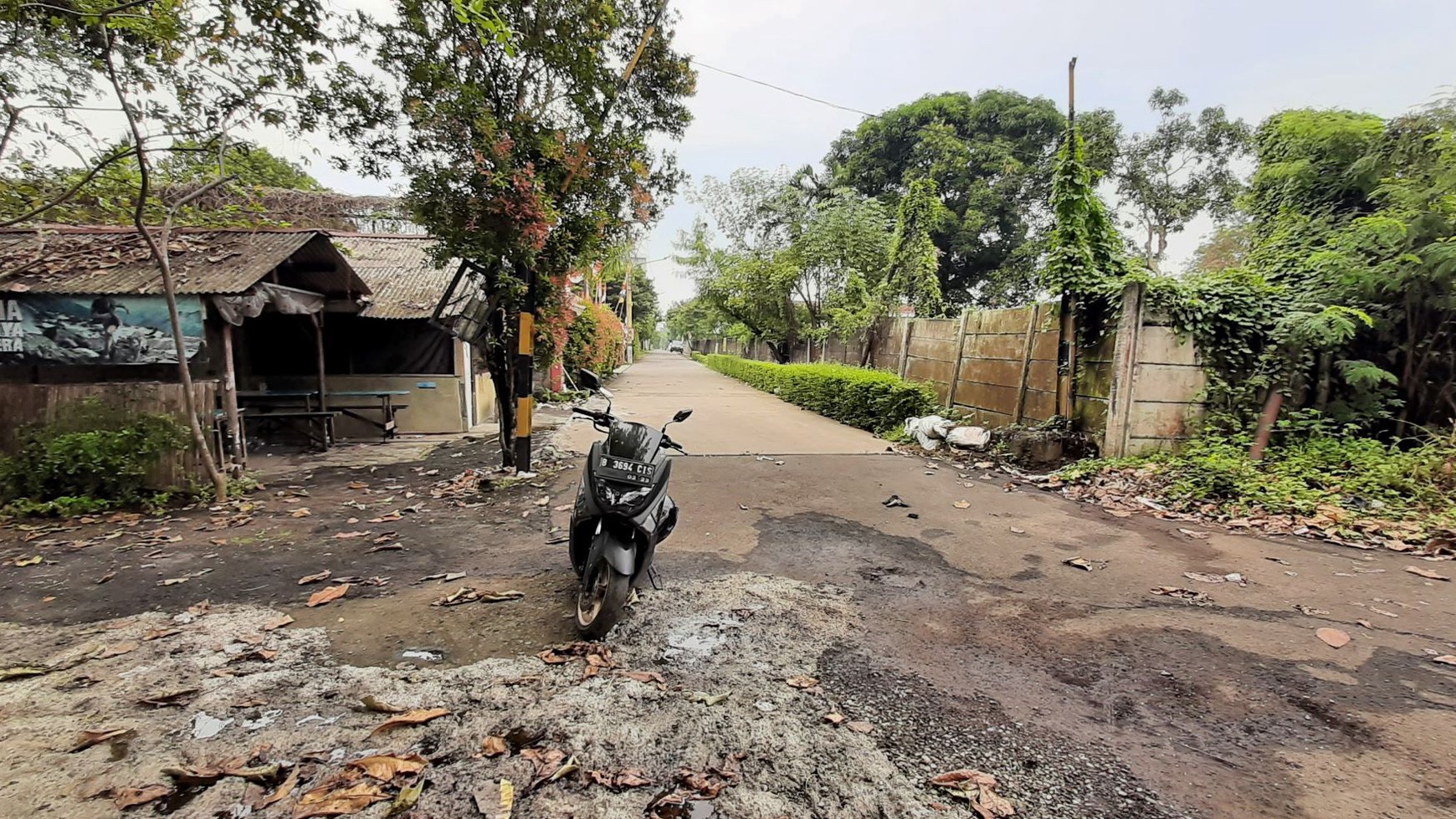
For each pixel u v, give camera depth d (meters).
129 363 6.72
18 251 7.34
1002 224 23.39
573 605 3.77
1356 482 6.12
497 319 7.22
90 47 5.62
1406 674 3.07
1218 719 2.71
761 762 2.37
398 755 2.36
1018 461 7.94
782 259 18.08
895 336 13.31
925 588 4.16
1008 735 2.58
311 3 5.95
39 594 3.92
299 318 10.71
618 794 2.20
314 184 15.69
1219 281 7.69
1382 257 6.98
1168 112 21.34
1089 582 4.28
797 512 5.90
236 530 5.27
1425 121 7.30
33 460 5.91
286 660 3.10
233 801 2.12
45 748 2.38
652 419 11.70
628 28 7.11
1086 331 7.95
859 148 25.72
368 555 4.65
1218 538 5.23
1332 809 2.18
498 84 6.71
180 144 6.06
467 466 8.01
